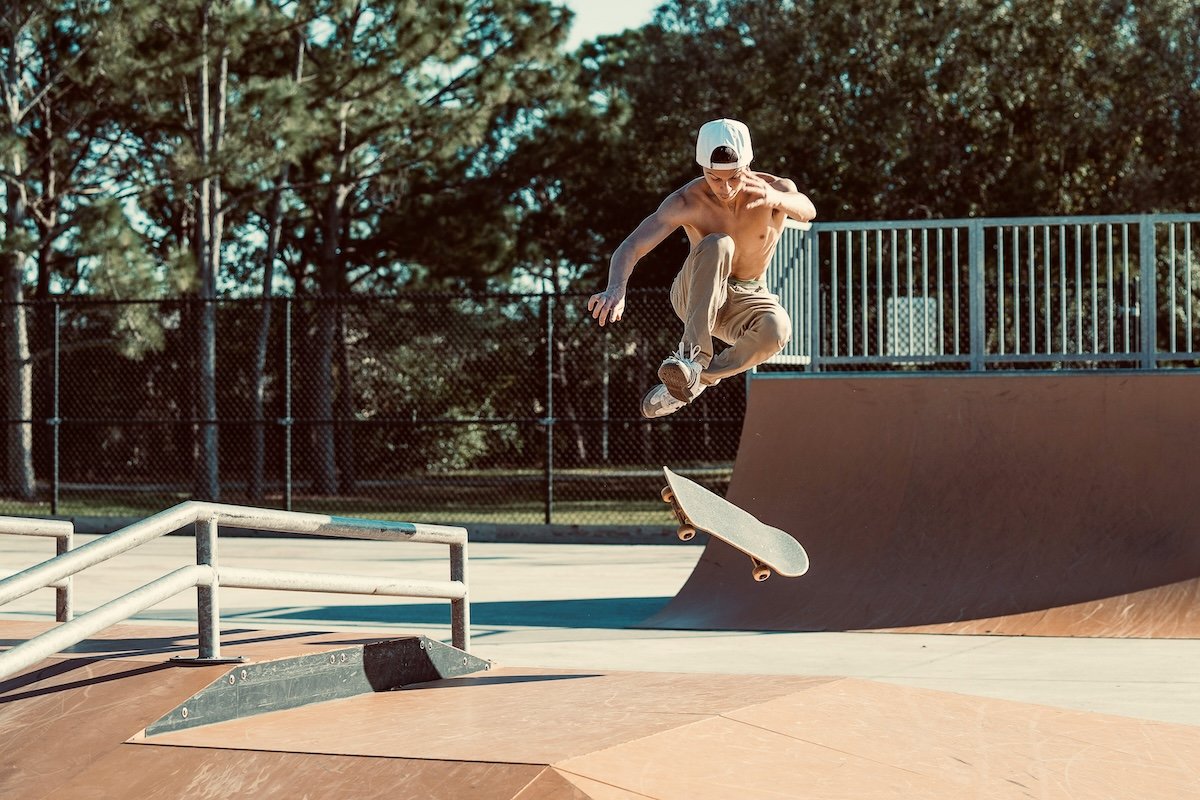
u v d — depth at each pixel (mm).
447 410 28094
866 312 10305
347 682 4660
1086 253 19156
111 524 18016
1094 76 23547
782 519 9672
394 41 25047
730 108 27672
